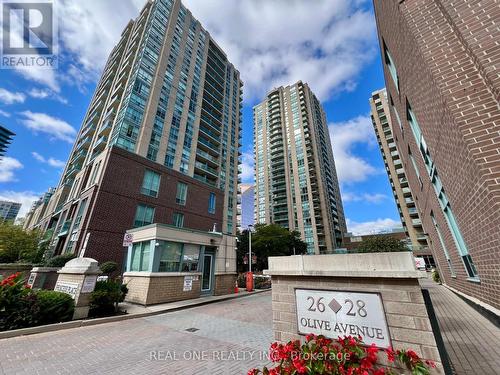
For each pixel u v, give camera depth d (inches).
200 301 416.5
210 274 517.3
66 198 1021.2
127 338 215.2
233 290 556.4
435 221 405.1
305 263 121.0
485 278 191.6
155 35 1182.9
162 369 149.7
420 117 257.3
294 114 2866.6
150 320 290.4
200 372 144.9
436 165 242.7
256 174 2989.7
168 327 255.3
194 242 482.9
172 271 430.3
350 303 105.7
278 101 3088.1
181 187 933.2
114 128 960.3
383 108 2044.8
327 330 107.5
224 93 1750.7
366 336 98.2
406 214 1736.0
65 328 245.9
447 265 425.1
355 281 107.3
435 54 168.9
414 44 191.5
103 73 1628.9
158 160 976.3
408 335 90.7
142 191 776.9
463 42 154.1
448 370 83.6
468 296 293.9
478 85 145.9
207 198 1035.9
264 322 276.2
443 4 167.0
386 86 471.2
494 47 139.6
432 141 232.5
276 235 1710.1
